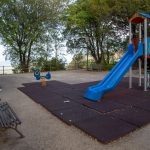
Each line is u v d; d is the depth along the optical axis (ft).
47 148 13.82
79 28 78.43
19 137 15.60
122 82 38.63
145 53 30.78
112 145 13.84
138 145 13.74
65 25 80.38
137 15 31.45
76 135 15.66
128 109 21.31
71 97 27.37
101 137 14.65
